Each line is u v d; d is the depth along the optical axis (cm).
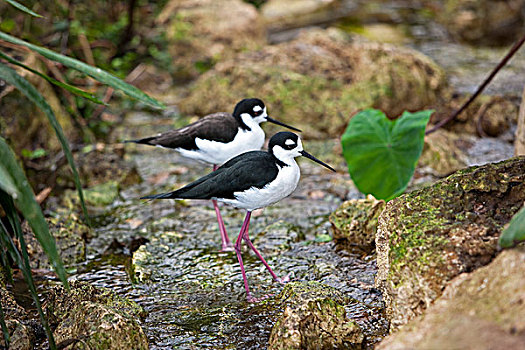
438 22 2131
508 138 1305
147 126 1373
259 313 752
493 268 555
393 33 2008
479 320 503
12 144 1086
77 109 1370
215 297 796
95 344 625
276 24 2031
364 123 916
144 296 802
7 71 549
